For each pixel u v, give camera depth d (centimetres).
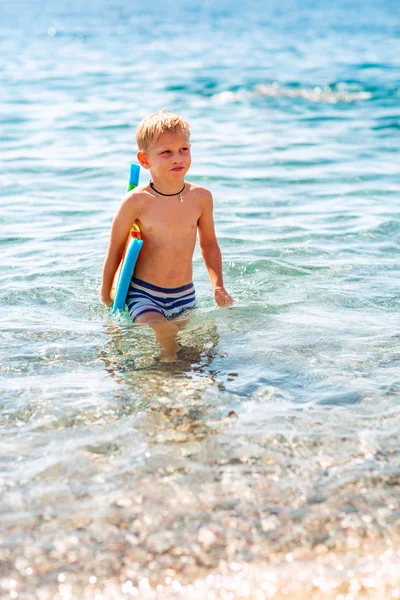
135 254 425
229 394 320
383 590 208
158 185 446
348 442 280
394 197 717
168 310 439
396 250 550
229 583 210
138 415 300
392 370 345
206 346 376
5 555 218
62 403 310
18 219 638
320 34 2720
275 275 493
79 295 458
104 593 205
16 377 337
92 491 249
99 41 2516
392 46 2238
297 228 609
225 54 2092
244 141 1005
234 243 567
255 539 226
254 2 5462
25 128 1056
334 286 470
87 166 844
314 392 322
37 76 1614
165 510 239
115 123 1102
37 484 252
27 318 416
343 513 239
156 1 5841
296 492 249
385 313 423
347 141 1005
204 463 266
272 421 296
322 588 209
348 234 592
